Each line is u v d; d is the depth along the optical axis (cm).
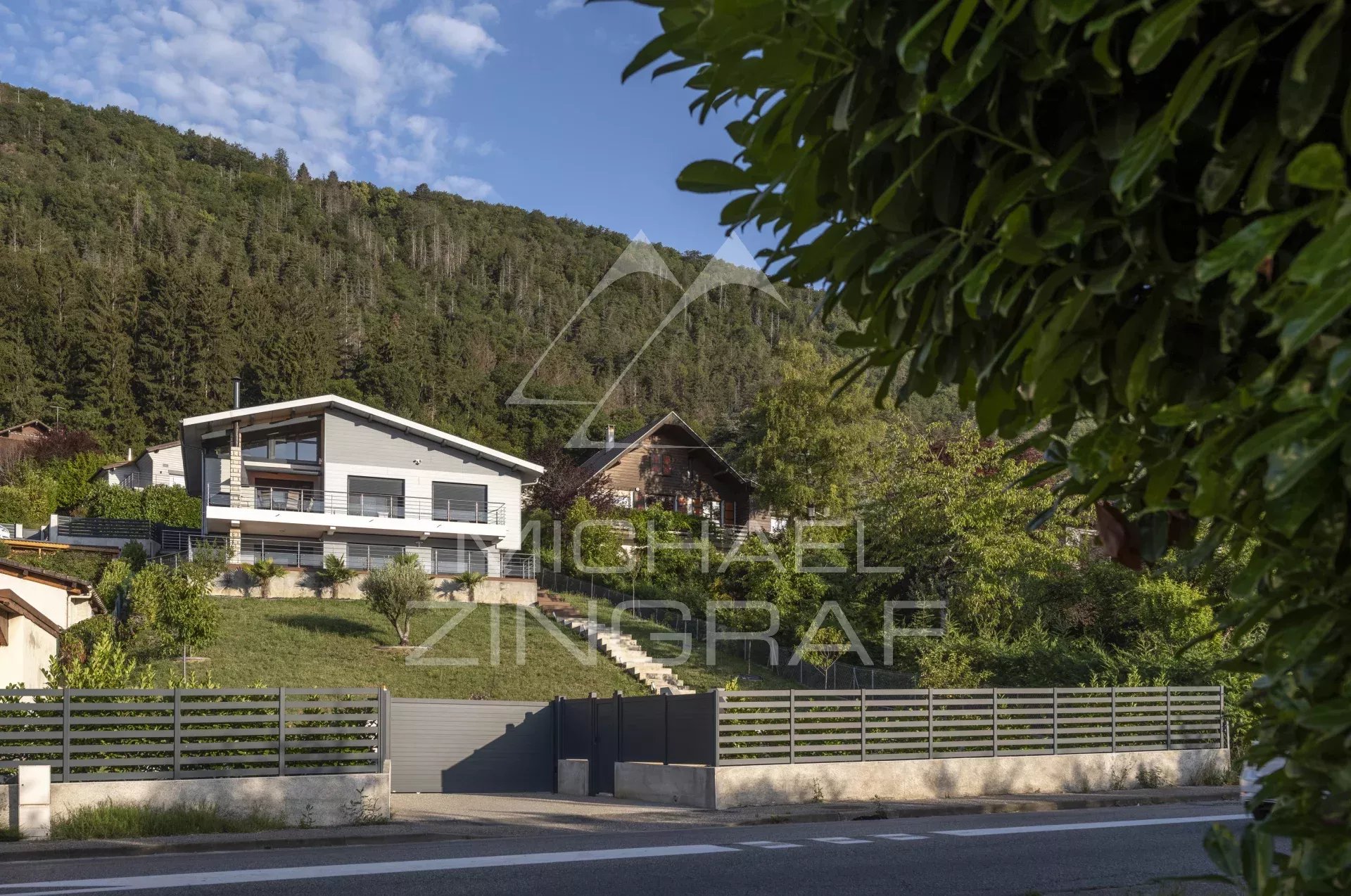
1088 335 123
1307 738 118
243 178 16462
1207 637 127
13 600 1753
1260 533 114
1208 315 116
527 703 1912
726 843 947
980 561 2622
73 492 5941
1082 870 780
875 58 123
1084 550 2542
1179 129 105
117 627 2622
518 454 7462
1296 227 104
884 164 133
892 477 3038
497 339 12088
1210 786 1588
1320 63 89
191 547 3462
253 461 3884
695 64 140
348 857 866
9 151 15038
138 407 8281
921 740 1462
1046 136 117
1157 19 92
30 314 8162
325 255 14575
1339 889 107
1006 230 114
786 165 140
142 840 951
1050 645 2300
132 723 1068
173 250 13450
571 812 1278
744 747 1387
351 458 3903
